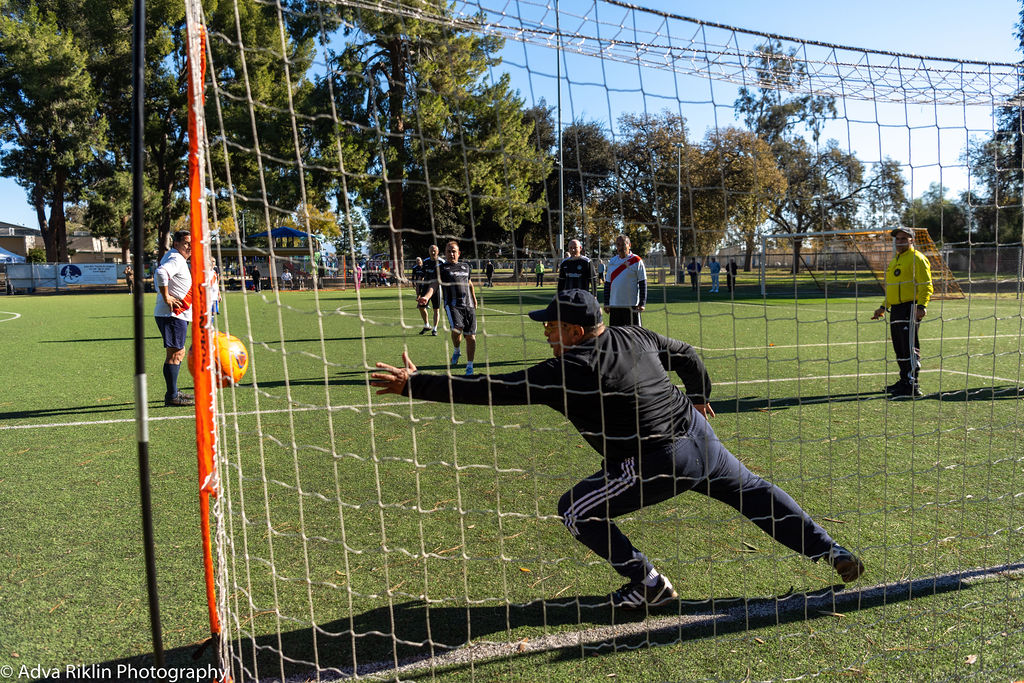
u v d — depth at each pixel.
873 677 2.19
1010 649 2.34
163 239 35.88
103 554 3.10
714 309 16.05
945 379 7.49
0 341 11.62
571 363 2.36
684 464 2.50
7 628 2.52
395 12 2.37
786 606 2.64
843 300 18.52
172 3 27.86
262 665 2.29
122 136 36.12
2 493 3.89
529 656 2.33
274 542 3.23
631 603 2.56
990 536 3.25
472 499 3.80
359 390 7.03
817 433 5.17
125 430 5.32
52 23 32.97
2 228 64.75
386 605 2.68
